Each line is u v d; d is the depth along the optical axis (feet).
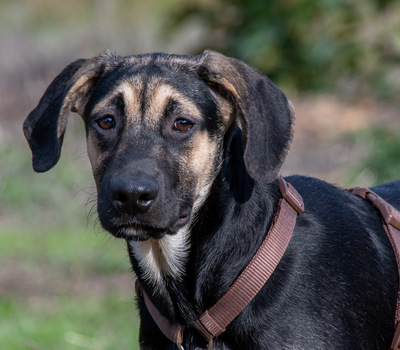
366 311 22.16
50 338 35.17
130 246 22.90
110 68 23.24
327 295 21.42
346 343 21.40
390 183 27.02
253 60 74.02
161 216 20.72
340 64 73.82
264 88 22.26
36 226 52.75
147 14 92.27
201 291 21.70
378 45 73.82
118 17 91.25
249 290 21.03
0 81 75.87
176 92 21.95
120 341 34.58
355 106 72.84
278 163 21.57
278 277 21.21
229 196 21.94
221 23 75.97
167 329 22.18
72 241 49.21
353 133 62.95
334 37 73.56
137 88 22.00
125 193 20.21
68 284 42.55
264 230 21.76
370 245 22.94
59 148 22.70
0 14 108.37
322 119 69.41
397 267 23.43
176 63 22.65
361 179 52.85
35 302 40.04
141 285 22.71
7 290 41.65
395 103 73.61
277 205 22.35
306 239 21.89
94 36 79.71
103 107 22.21
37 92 72.38
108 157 21.93
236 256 21.50
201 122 22.04
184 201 21.67
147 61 22.77
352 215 23.27
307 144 63.98
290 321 20.89
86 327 36.45
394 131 60.95
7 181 57.98
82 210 54.65
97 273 44.21
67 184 57.26
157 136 21.59
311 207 22.86
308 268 21.49
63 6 104.42
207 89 22.54
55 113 22.81
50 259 45.98
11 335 35.37
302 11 72.43
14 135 64.59
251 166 21.22
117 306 39.06
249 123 21.43
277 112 22.02
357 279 22.11
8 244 48.67
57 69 74.79
